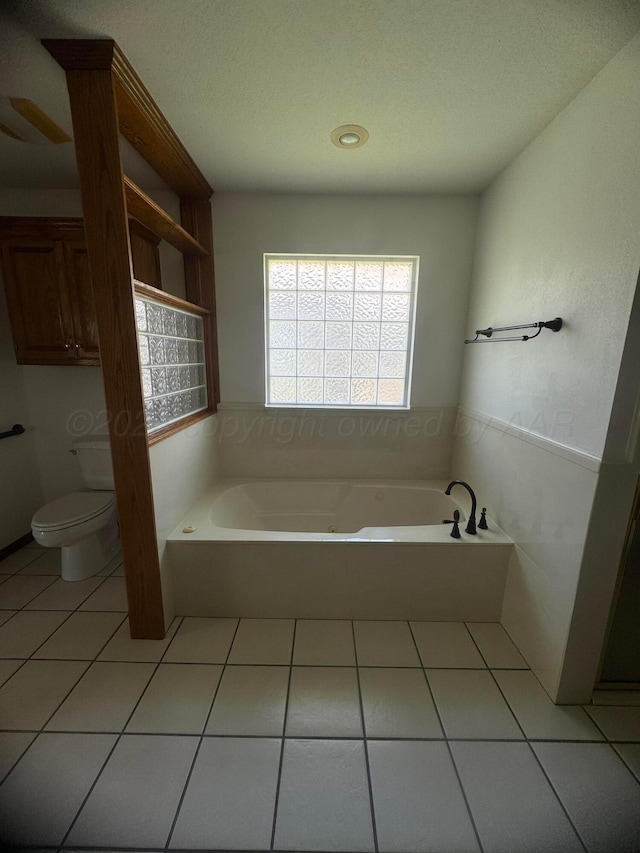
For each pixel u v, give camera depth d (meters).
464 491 2.25
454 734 1.21
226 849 0.92
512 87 1.25
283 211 2.15
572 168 1.28
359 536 1.72
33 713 1.26
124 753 1.13
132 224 1.88
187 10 1.00
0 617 1.74
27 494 2.42
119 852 0.91
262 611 1.75
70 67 1.12
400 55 1.13
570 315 1.29
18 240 1.99
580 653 1.28
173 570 1.70
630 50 1.02
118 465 1.44
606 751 1.17
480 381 2.05
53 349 2.12
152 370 1.64
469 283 2.23
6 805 1.00
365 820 0.98
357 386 2.44
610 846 0.94
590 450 1.19
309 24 1.03
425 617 1.75
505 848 0.93
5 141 1.64
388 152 1.68
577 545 1.22
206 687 1.37
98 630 1.65
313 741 1.18
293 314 2.34
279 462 2.50
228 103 1.36
